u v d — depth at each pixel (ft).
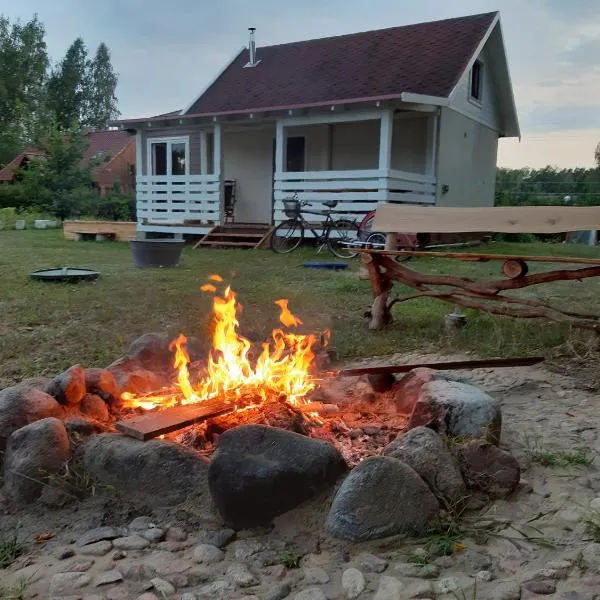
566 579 6.49
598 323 15.57
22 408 9.25
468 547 7.11
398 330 18.66
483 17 54.19
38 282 28.45
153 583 6.61
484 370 14.38
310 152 54.44
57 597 6.45
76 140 90.22
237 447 7.92
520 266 15.81
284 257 41.01
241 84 57.47
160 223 53.52
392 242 18.38
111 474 8.51
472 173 56.65
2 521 8.05
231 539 7.50
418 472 7.79
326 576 6.70
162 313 21.77
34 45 156.56
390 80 49.73
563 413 11.40
